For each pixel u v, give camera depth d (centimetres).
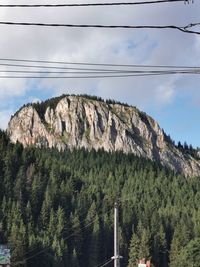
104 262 16550
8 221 15562
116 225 5816
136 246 15338
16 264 11650
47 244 14000
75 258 14700
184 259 14800
